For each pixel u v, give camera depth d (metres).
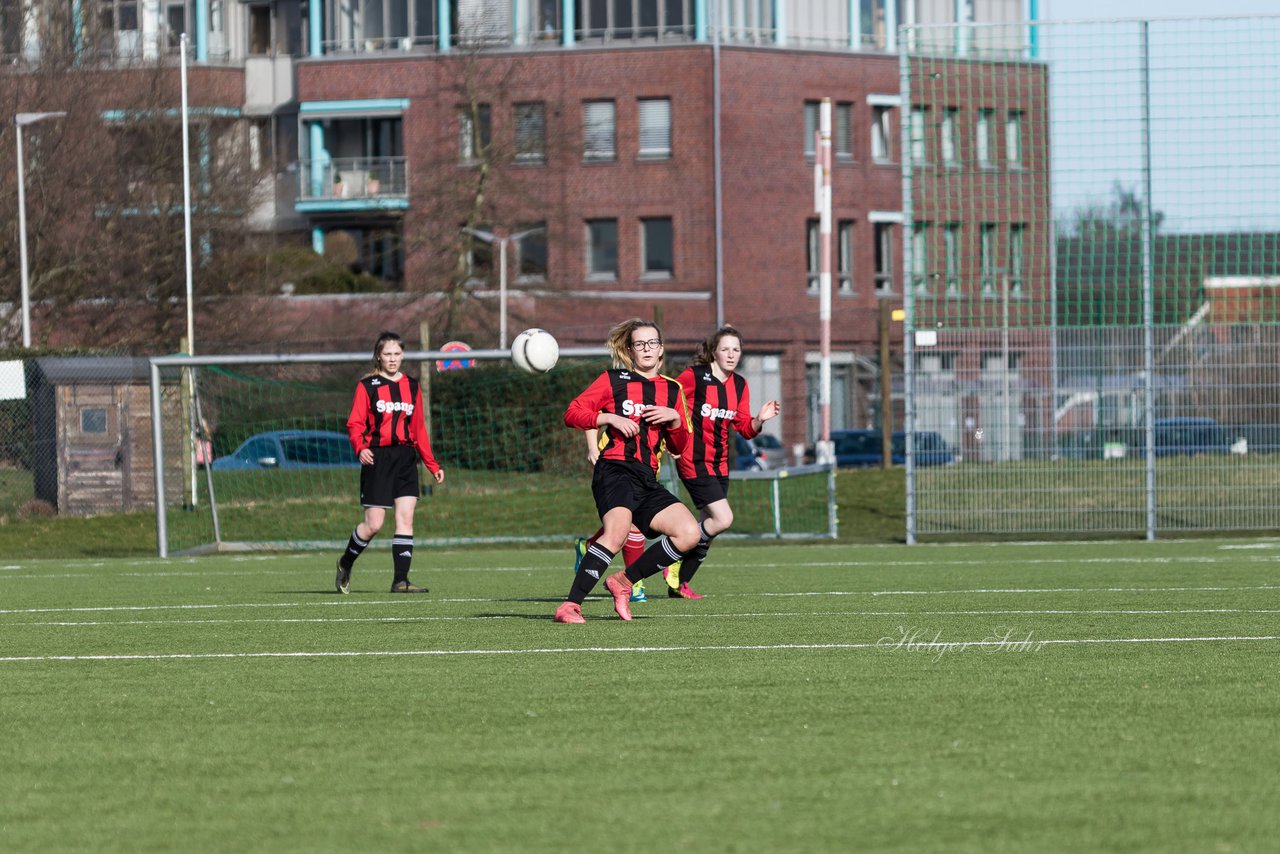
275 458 96.00
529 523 92.25
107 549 87.50
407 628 41.53
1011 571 59.94
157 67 174.62
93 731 26.67
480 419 101.00
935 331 79.94
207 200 174.88
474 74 191.88
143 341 159.75
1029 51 80.19
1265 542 75.69
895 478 109.69
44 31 164.88
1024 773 22.33
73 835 19.75
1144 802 20.62
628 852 18.47
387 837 19.31
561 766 23.14
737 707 27.84
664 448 44.00
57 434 102.31
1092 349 79.31
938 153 80.06
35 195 157.00
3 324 156.12
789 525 92.38
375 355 54.31
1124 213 79.06
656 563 41.66
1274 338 78.69
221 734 26.17
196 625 43.50
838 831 19.25
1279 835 18.98
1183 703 27.97
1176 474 79.62
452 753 24.22
